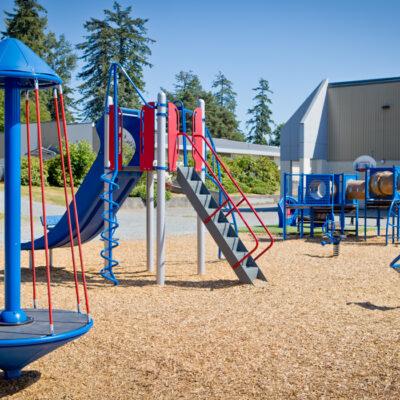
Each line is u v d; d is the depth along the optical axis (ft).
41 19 245.45
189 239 53.62
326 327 21.25
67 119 272.31
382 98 101.14
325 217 62.18
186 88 309.22
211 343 19.25
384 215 93.15
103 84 229.04
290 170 103.19
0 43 16.07
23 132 142.41
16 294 16.15
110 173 31.60
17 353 14.82
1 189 105.19
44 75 15.60
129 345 19.04
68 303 25.73
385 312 23.94
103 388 15.62
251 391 15.07
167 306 25.08
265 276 32.76
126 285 30.73
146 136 31.35
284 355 17.89
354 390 14.97
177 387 15.49
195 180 32.94
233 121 305.12
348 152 103.76
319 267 36.86
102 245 48.29
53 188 107.55
